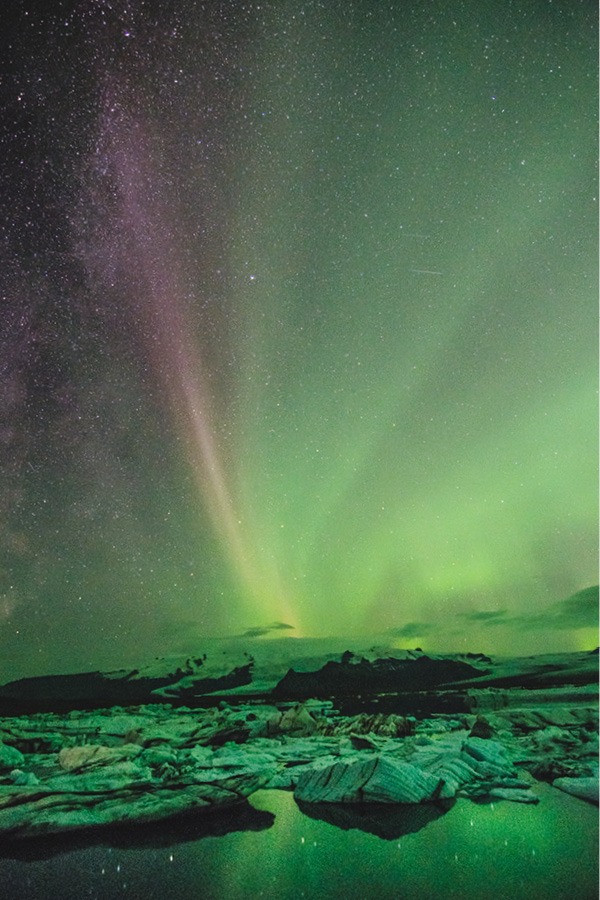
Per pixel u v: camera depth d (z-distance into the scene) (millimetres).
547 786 4156
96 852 3053
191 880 2682
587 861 2768
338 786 3938
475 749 4668
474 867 2732
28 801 3721
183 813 3602
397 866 2770
